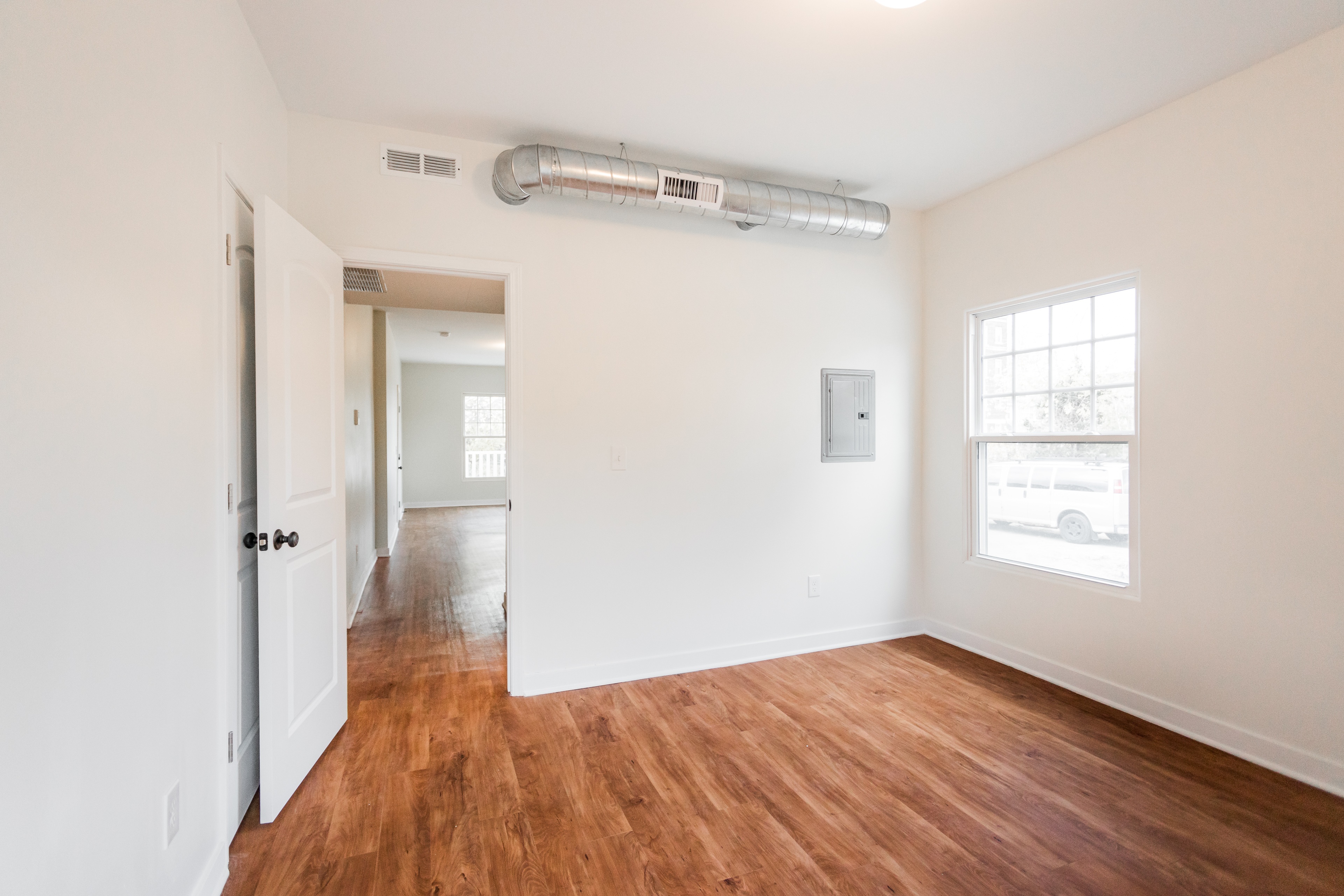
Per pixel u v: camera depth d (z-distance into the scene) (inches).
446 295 167.2
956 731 102.5
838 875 69.1
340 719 102.7
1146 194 106.0
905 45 87.1
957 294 144.1
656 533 128.0
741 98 101.3
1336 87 83.8
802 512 141.4
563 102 102.1
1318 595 85.7
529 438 118.2
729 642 134.6
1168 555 103.3
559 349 120.2
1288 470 88.7
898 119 107.8
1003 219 132.6
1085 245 115.7
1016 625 131.0
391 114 105.3
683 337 129.8
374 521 251.1
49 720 38.1
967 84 96.9
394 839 75.0
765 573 137.9
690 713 109.6
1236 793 84.0
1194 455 99.7
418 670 131.1
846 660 136.5
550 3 78.2
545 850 73.2
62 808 39.3
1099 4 78.4
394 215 109.3
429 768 91.3
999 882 67.9
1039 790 85.4
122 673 47.3
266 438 76.6
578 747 97.5
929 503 153.4
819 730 102.9
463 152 113.6
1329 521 84.8
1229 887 66.9
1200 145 98.6
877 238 135.7
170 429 56.4
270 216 77.7
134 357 49.6
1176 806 81.3
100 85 44.5
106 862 44.6
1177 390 101.8
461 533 320.2
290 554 83.5
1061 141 116.0
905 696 116.4
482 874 69.2
